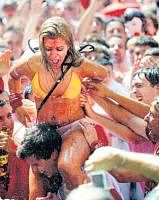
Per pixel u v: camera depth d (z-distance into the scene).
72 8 13.17
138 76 7.88
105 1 13.30
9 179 7.60
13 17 12.31
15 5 12.64
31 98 7.73
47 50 7.25
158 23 11.63
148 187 7.26
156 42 10.12
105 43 10.74
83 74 7.36
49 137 7.15
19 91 7.64
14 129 7.70
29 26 10.94
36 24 10.98
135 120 7.65
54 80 7.32
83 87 7.42
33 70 7.37
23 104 7.71
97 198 5.03
